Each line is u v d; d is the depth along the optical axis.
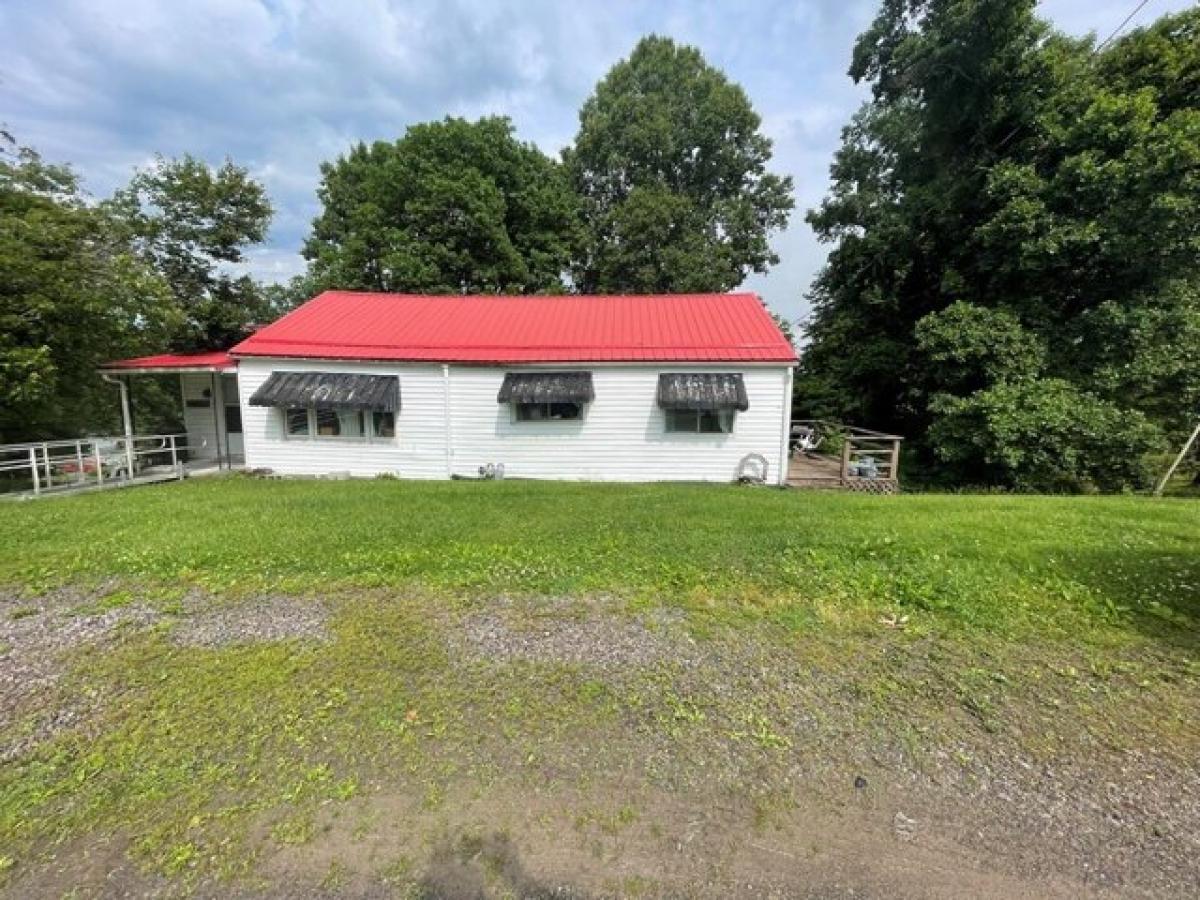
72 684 4.06
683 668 4.30
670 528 8.07
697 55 31.62
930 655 4.51
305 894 2.37
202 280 22.62
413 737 3.46
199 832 2.70
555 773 3.15
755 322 15.39
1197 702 3.85
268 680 4.11
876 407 22.08
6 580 6.11
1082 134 13.82
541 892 2.39
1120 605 5.33
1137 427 13.26
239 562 6.61
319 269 29.97
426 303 17.67
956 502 10.38
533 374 14.05
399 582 6.01
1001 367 14.81
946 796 2.98
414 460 14.62
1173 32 14.18
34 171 14.95
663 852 2.61
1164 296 14.16
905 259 19.23
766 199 32.59
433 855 2.58
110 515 9.12
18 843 2.64
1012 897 2.36
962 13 14.98
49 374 14.09
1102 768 3.20
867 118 23.61
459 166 26.48
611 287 31.09
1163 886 2.42
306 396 13.70
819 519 8.61
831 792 3.01
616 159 30.50
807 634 4.86
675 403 13.05
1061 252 13.85
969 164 16.94
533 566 6.46
